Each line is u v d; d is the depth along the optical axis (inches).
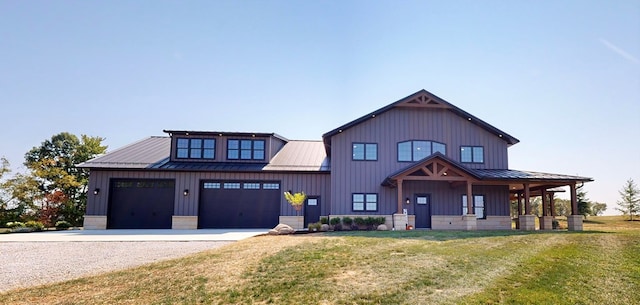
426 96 770.8
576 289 231.8
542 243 422.9
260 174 801.6
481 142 788.0
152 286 259.3
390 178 678.5
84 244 468.1
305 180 805.2
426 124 778.2
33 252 411.8
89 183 774.5
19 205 975.0
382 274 273.1
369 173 752.3
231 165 823.7
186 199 783.7
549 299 213.0
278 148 951.6
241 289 246.8
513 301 211.0
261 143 857.5
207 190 798.5
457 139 781.9
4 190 949.8
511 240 446.0
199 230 724.0
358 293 231.5
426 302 211.5
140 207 784.3
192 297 234.4
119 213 781.3
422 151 767.1
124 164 791.7
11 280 285.9
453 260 317.1
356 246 390.6
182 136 842.8
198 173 794.8
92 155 1453.0
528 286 238.4
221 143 850.1
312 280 261.7
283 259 329.4
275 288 246.2
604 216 1699.1
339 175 747.4
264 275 278.2
